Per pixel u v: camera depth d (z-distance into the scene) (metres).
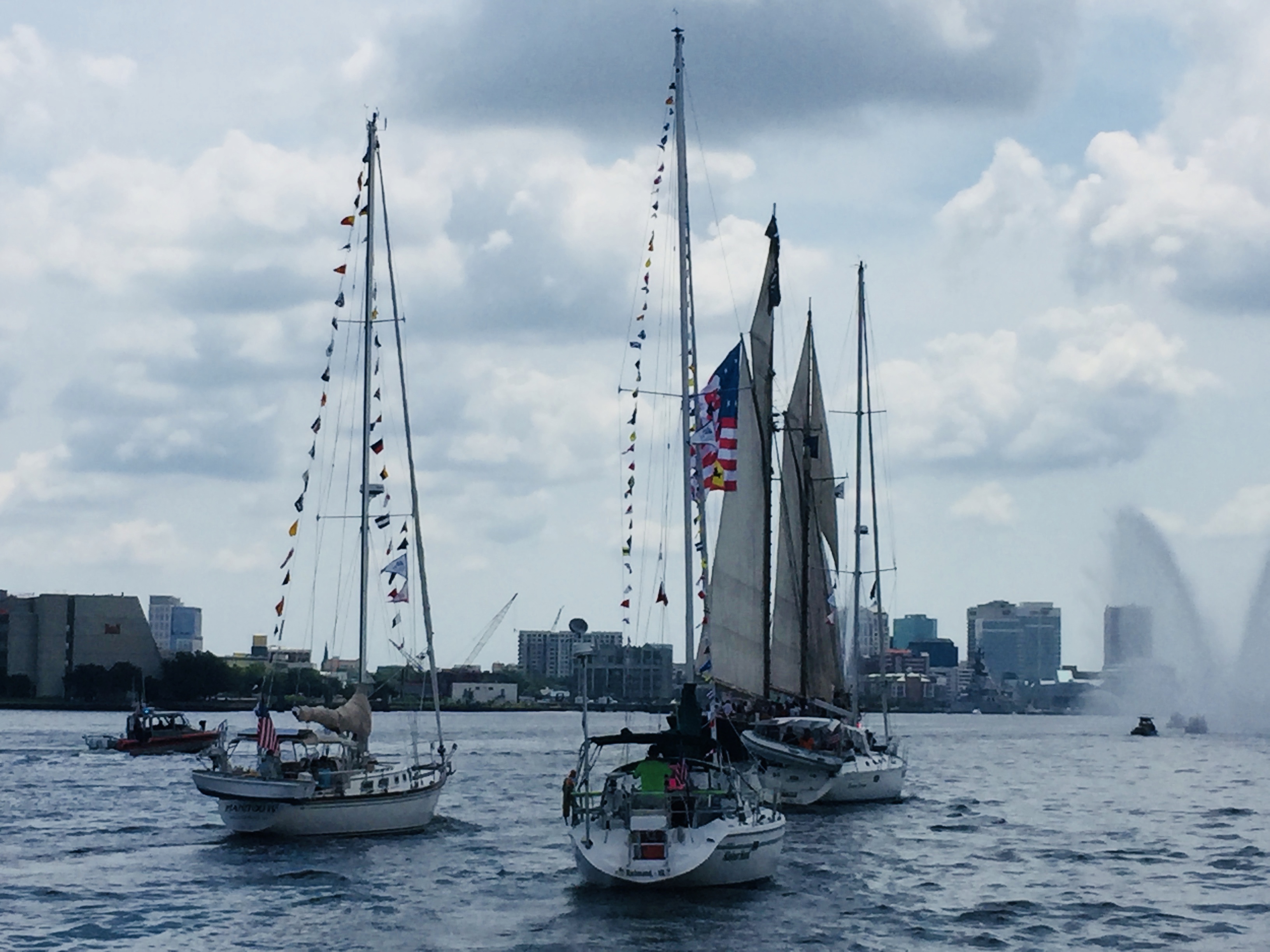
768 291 110.69
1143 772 157.25
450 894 65.62
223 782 76.75
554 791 122.81
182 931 58.56
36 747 192.12
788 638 111.50
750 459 107.38
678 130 77.69
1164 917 62.28
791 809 99.38
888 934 58.19
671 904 62.53
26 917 61.03
